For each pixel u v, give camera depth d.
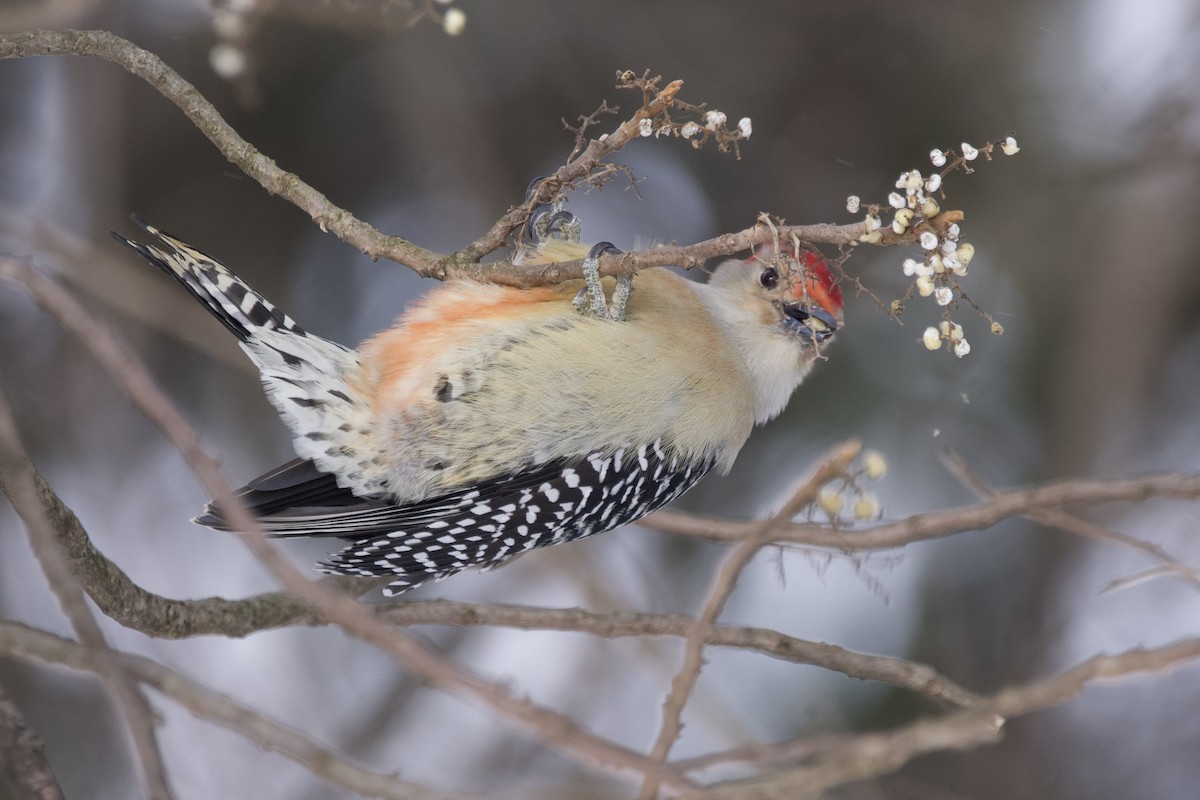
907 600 13.06
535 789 7.61
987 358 13.30
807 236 5.13
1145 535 13.41
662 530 7.54
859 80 13.97
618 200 14.03
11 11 8.39
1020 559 13.47
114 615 5.81
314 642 12.08
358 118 13.70
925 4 13.84
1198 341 13.97
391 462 6.68
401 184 13.85
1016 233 13.64
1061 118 13.66
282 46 13.05
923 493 12.91
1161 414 13.97
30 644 5.10
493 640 12.41
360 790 4.94
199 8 11.83
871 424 12.95
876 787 8.93
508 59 13.77
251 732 5.06
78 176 12.83
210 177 13.41
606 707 12.01
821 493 5.47
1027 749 12.68
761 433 13.19
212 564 12.93
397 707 11.73
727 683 12.43
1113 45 13.85
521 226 5.89
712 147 14.04
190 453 4.80
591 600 10.36
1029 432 13.29
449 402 6.64
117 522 12.76
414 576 7.37
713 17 13.95
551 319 6.75
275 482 6.59
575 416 6.77
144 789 4.63
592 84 13.97
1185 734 12.82
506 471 6.80
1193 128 13.54
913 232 5.08
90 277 9.75
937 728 4.79
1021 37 13.78
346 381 6.63
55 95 13.18
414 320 6.75
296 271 13.77
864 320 13.04
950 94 13.81
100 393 12.91
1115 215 13.72
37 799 4.88
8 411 4.86
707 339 7.33
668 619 6.38
